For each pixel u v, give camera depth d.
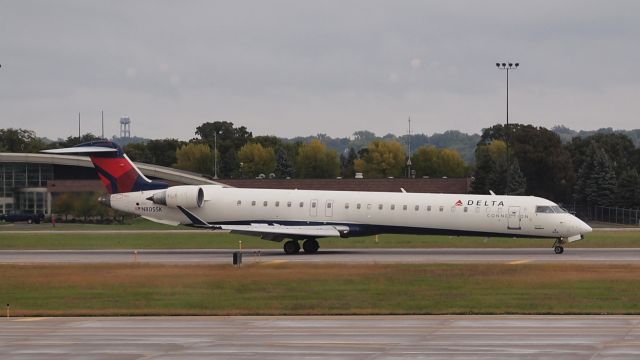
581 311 113.88
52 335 96.69
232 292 137.12
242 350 86.38
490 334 94.88
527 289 136.62
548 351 84.44
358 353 84.25
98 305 125.38
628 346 86.81
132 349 87.50
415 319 108.44
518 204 197.75
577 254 197.50
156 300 129.38
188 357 83.25
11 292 140.12
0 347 89.06
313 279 150.62
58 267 173.50
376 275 154.62
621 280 145.88
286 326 102.75
